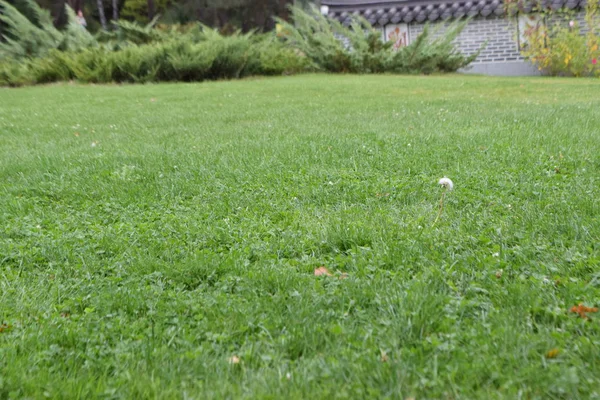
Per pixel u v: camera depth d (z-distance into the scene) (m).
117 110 11.79
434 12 22.28
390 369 2.40
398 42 23.20
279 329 2.81
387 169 5.78
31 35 21.80
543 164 5.62
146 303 3.14
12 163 6.76
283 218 4.52
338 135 7.69
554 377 2.29
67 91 15.77
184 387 2.38
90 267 3.71
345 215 4.45
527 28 20.98
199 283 3.46
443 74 20.58
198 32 23.72
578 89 13.55
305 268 3.53
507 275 3.26
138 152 7.07
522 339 2.58
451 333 2.67
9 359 2.61
